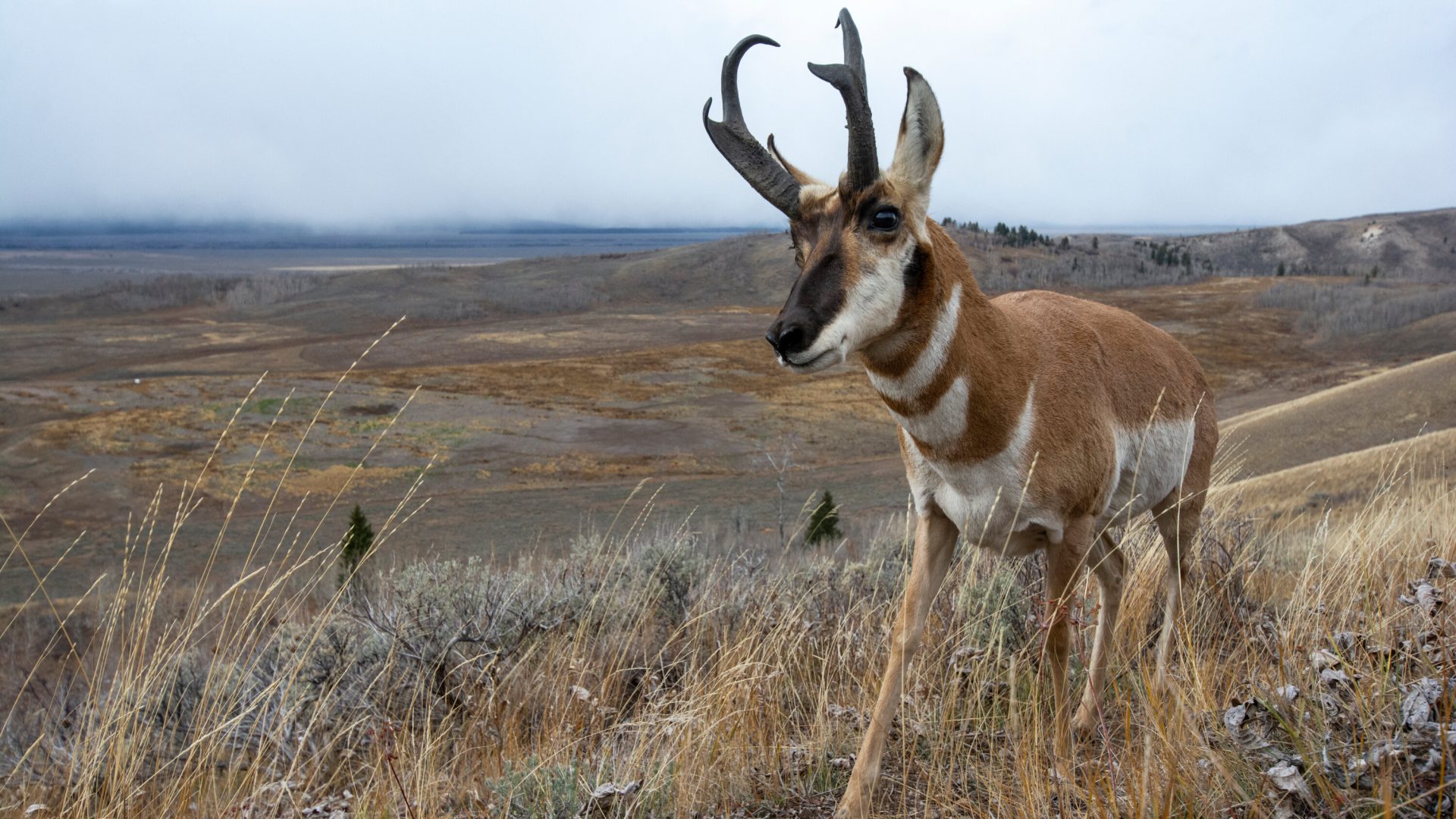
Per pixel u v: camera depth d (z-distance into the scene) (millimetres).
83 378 147250
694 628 6336
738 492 66562
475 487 71062
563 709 5082
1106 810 2885
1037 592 5754
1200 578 5688
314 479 71875
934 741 4156
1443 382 69938
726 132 4078
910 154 3723
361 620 6074
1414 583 4008
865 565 7125
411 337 187500
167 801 4250
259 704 5309
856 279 3604
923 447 4133
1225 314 199000
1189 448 5223
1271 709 2943
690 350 156000
